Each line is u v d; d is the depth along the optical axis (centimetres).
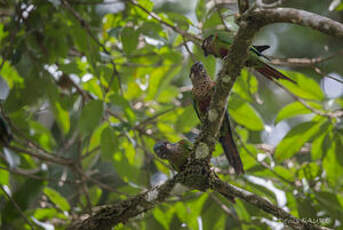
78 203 1205
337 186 1038
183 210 1102
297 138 1040
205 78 917
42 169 1017
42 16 1080
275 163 1104
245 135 1095
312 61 1073
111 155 955
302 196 1023
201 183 793
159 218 1103
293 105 1055
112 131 957
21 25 1069
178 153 861
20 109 1097
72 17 1096
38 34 1102
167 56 1145
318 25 640
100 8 1212
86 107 862
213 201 1104
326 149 1036
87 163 1190
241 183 1029
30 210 1005
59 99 1078
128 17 1099
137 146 1129
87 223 802
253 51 862
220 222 1104
